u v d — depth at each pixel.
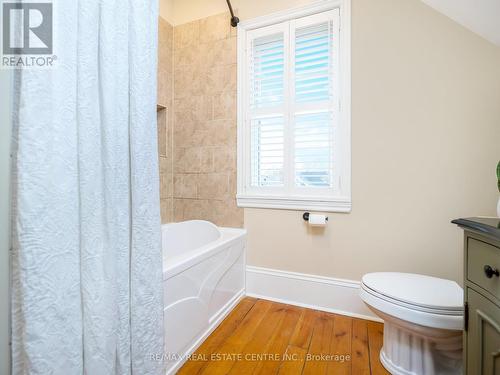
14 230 0.63
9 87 0.64
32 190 0.62
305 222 1.88
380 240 1.68
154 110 0.93
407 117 1.59
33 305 0.62
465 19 1.41
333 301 1.81
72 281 0.70
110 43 0.78
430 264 1.57
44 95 0.64
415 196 1.59
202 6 2.20
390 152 1.64
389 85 1.63
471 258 0.83
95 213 0.75
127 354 0.84
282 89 1.94
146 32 0.90
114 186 0.80
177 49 2.30
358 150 1.72
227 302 1.79
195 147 2.25
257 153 2.06
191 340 1.37
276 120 1.98
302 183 1.90
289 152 1.92
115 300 0.80
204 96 2.20
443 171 1.52
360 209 1.73
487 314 0.75
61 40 0.67
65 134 0.68
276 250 1.98
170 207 2.33
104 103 0.77
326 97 1.81
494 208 1.43
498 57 1.39
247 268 2.06
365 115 1.69
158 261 0.93
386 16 1.62
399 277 1.36
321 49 1.82
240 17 2.06
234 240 1.85
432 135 1.54
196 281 1.40
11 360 0.66
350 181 1.74
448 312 1.05
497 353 0.70
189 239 2.19
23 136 0.60
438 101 1.52
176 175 2.34
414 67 1.56
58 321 0.67
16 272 0.64
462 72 1.46
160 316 0.94
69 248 0.69
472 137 1.46
